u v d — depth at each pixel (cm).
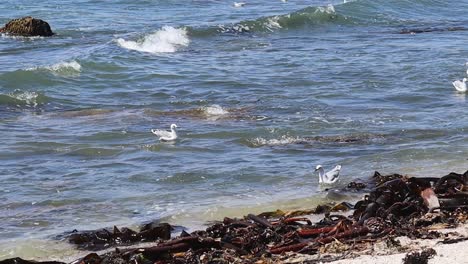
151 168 1931
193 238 1314
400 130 2273
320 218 1538
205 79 3092
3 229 1523
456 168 1908
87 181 1833
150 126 2364
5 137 2227
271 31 4491
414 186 1548
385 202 1515
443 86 2894
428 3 5384
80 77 3105
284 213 1557
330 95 2761
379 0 5153
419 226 1396
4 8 5400
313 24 4678
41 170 1922
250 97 2762
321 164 1953
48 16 5078
